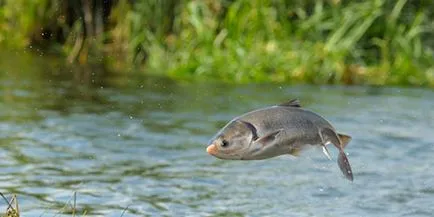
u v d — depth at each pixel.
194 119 21.86
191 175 17.00
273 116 10.91
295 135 10.91
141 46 29.64
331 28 28.83
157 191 15.88
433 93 26.14
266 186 16.44
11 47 30.83
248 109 23.17
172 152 18.66
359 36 28.59
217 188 16.23
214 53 28.58
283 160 18.14
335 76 27.61
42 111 21.97
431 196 16.11
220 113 22.59
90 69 28.20
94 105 23.03
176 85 26.23
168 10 29.73
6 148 18.25
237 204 15.37
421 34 29.22
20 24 31.39
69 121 21.03
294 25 29.16
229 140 10.73
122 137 19.73
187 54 28.69
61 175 16.56
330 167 17.75
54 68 28.02
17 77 26.27
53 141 19.03
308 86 26.78
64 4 30.75
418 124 21.75
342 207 15.41
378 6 29.08
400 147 19.48
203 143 19.52
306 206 15.41
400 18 29.30
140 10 29.86
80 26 30.36
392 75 27.94
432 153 19.08
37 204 14.77
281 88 26.23
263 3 29.27
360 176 17.22
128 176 16.73
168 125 21.12
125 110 22.56
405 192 16.30
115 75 27.47
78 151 18.38
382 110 23.25
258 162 18.02
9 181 15.99
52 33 31.06
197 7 29.53
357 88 26.67
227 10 29.59
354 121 21.89
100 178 16.50
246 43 28.66
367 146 19.45
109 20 30.39
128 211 14.66
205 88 25.91
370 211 15.26
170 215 14.62
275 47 28.53
